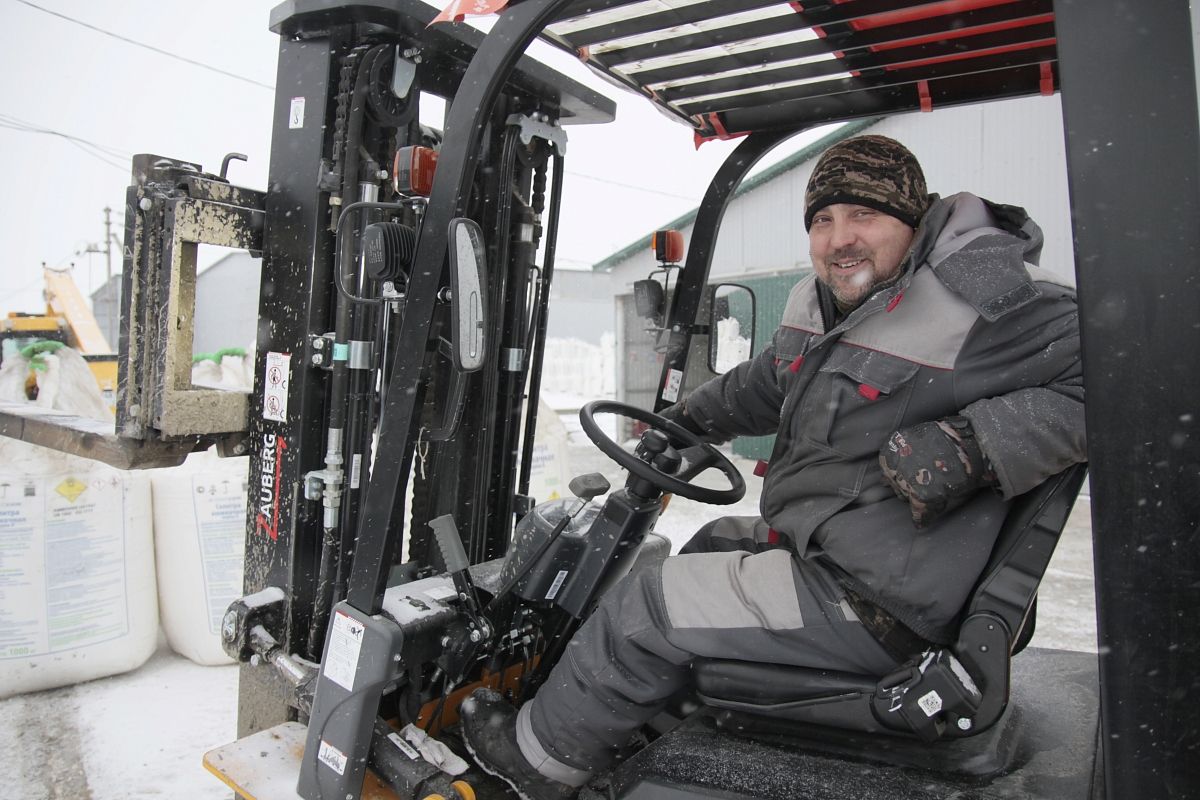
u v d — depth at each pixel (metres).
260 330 2.02
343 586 1.91
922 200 1.53
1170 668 0.93
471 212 2.18
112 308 27.75
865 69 2.11
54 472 3.11
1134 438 0.93
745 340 2.43
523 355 2.32
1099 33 0.92
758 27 1.86
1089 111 0.93
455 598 1.85
